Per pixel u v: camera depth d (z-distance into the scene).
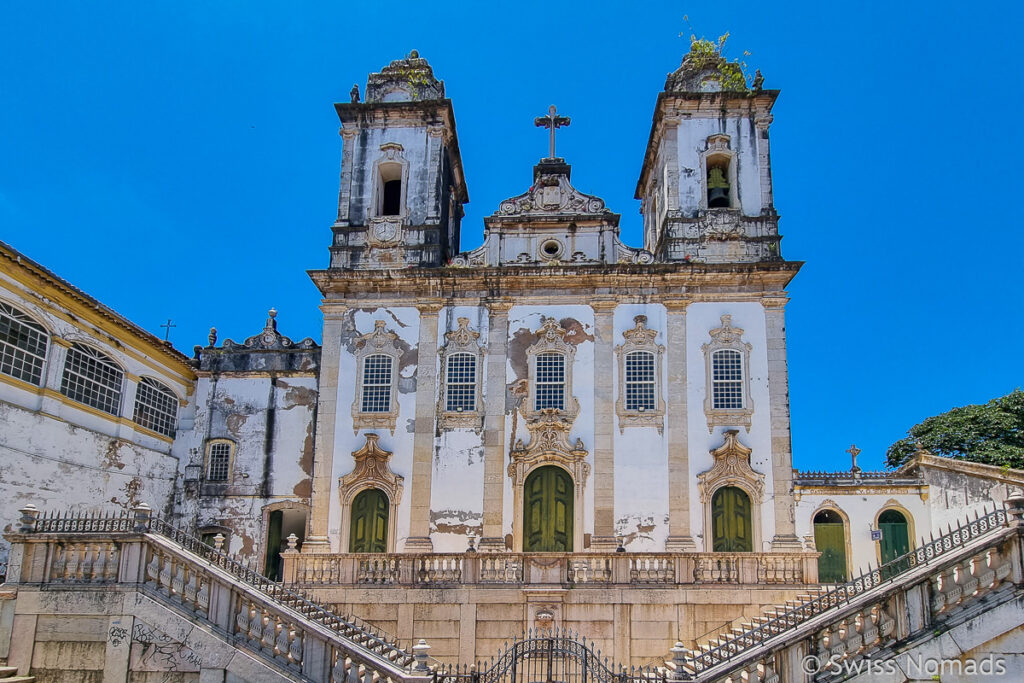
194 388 27.77
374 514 23.91
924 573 13.12
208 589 14.13
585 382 24.39
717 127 26.77
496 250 26.19
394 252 26.30
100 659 13.98
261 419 27.17
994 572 13.23
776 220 25.78
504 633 18.83
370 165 27.28
